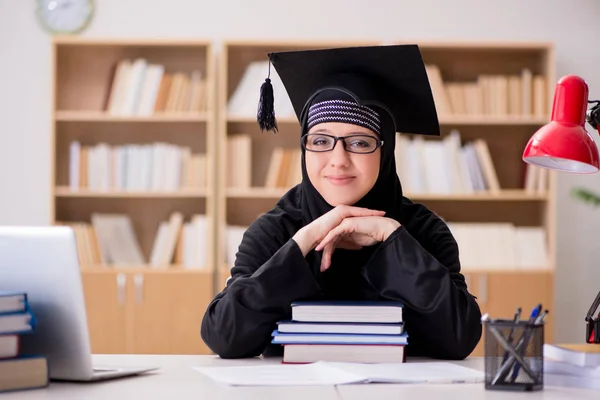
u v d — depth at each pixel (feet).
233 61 18.21
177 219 17.56
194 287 16.78
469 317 6.47
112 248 17.58
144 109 17.47
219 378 5.25
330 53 6.79
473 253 17.28
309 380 5.19
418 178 17.25
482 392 4.87
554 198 17.06
